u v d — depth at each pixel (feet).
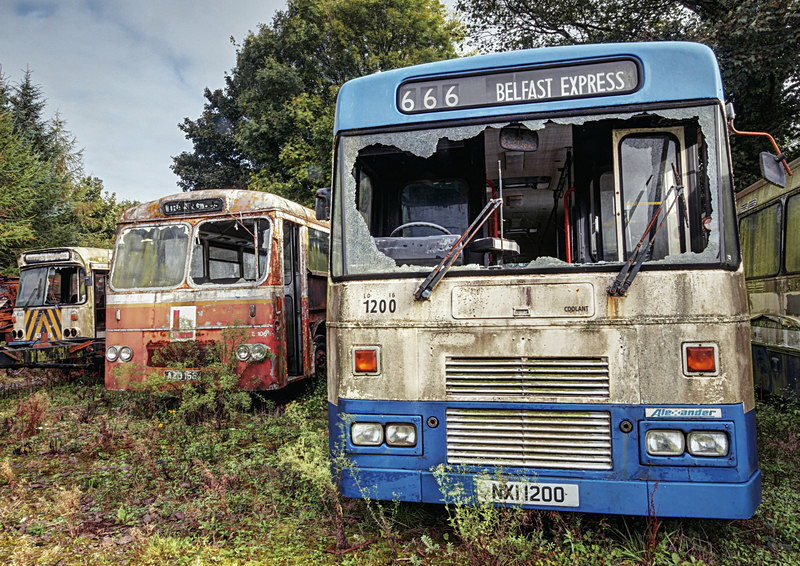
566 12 46.34
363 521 13.55
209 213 26.91
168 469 18.06
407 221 16.16
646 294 11.07
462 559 11.55
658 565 10.95
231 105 104.47
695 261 11.05
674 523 12.39
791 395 21.20
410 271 12.13
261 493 15.65
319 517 14.01
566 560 11.24
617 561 11.25
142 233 27.81
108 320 27.25
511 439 11.37
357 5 75.10
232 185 105.40
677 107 11.69
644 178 12.91
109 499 16.02
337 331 12.50
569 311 11.32
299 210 29.32
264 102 79.56
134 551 12.66
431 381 11.78
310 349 29.78
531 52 12.35
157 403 26.45
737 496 10.48
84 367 35.86
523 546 11.23
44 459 20.13
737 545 11.72
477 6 48.55
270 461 18.11
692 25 38.04
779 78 35.99
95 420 25.45
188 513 14.38
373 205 15.75
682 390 10.81
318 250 32.63
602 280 11.25
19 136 67.92
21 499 16.03
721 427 10.64
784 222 22.41
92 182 105.19
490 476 11.21
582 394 11.16
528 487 11.12
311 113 71.20
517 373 11.46
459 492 11.25
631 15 45.09
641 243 11.68
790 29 32.68
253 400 28.60
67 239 69.46
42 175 65.00
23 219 61.57
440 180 16.17
